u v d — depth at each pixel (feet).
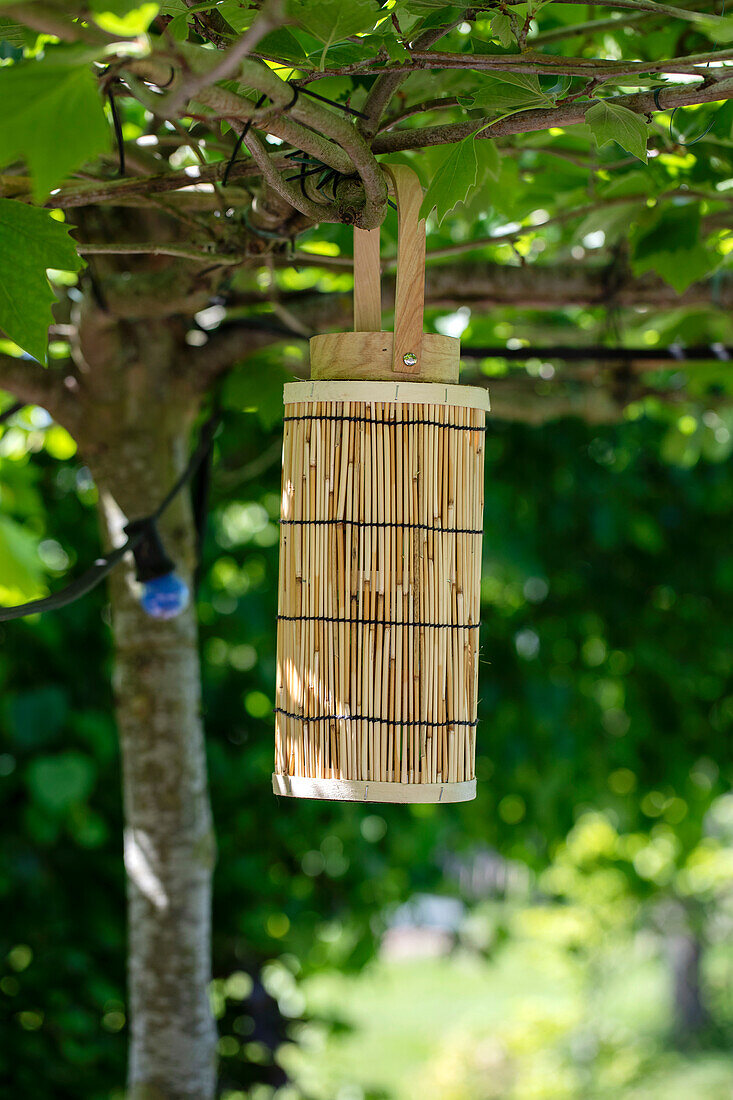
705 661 13.79
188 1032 7.40
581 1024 33.22
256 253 5.76
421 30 4.66
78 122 3.06
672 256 6.97
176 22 4.23
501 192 7.13
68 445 11.42
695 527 13.89
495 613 13.20
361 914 11.91
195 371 7.60
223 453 11.83
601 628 13.48
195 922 7.50
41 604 5.17
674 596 13.73
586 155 7.38
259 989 11.43
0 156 3.03
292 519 4.36
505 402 10.69
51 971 10.35
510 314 10.71
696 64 4.81
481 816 13.11
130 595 7.53
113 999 10.51
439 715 4.29
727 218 7.41
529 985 47.88
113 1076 10.66
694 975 38.37
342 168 4.25
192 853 7.51
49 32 2.95
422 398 4.27
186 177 5.21
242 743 11.60
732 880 31.71
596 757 13.47
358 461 4.25
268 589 11.80
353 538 4.25
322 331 8.00
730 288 7.92
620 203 6.98
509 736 12.73
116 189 5.22
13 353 9.12
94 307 7.02
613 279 7.95
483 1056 34.35
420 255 4.39
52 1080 10.31
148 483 7.55
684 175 6.78
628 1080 32.40
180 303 6.72
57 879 10.64
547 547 13.25
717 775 14.12
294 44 4.33
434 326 9.75
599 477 13.28
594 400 10.68
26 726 10.03
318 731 4.25
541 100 4.51
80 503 11.62
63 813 10.40
